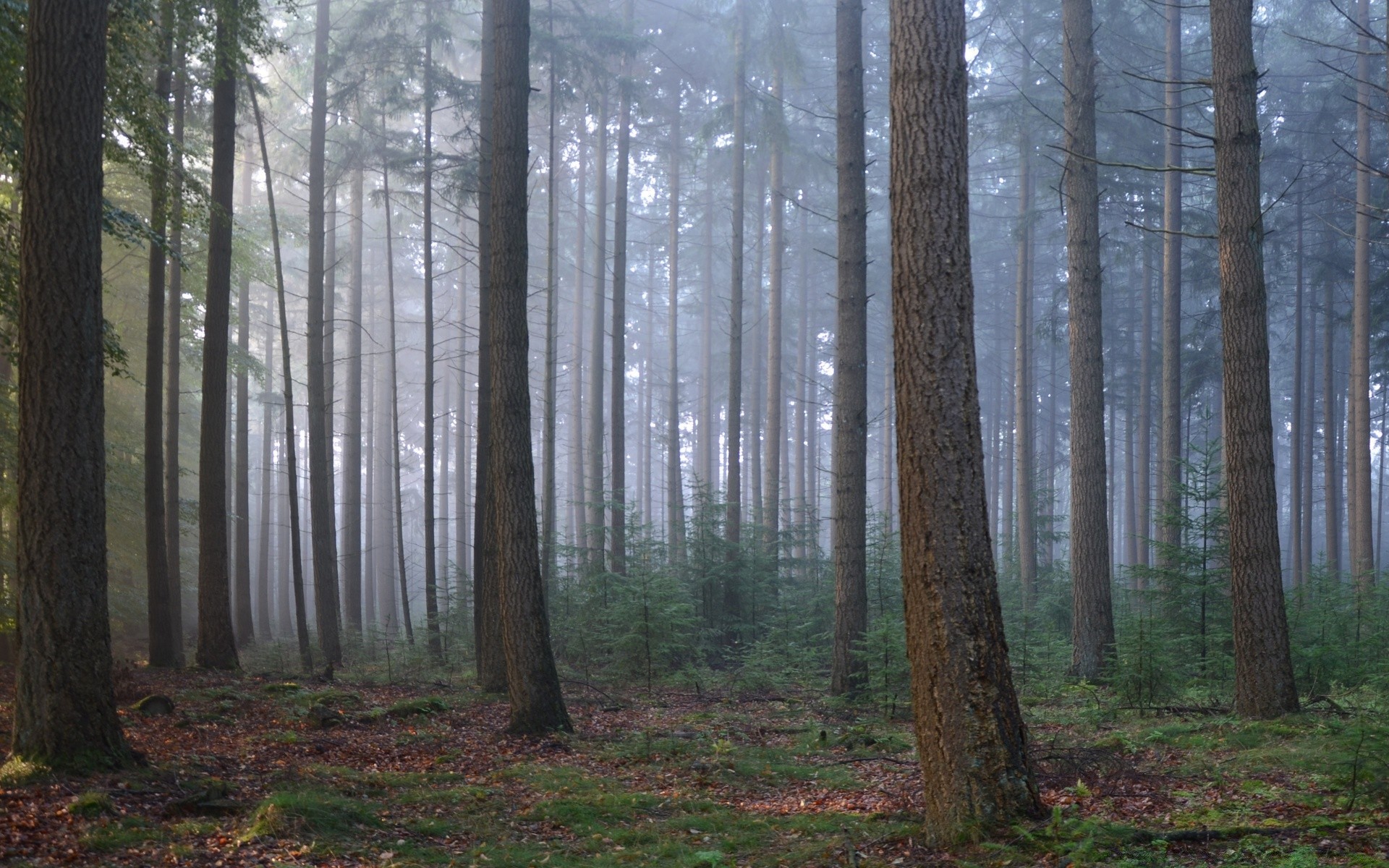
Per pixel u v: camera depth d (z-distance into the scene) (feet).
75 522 28.68
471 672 65.51
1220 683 46.11
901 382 23.71
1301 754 29.84
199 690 49.37
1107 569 54.29
